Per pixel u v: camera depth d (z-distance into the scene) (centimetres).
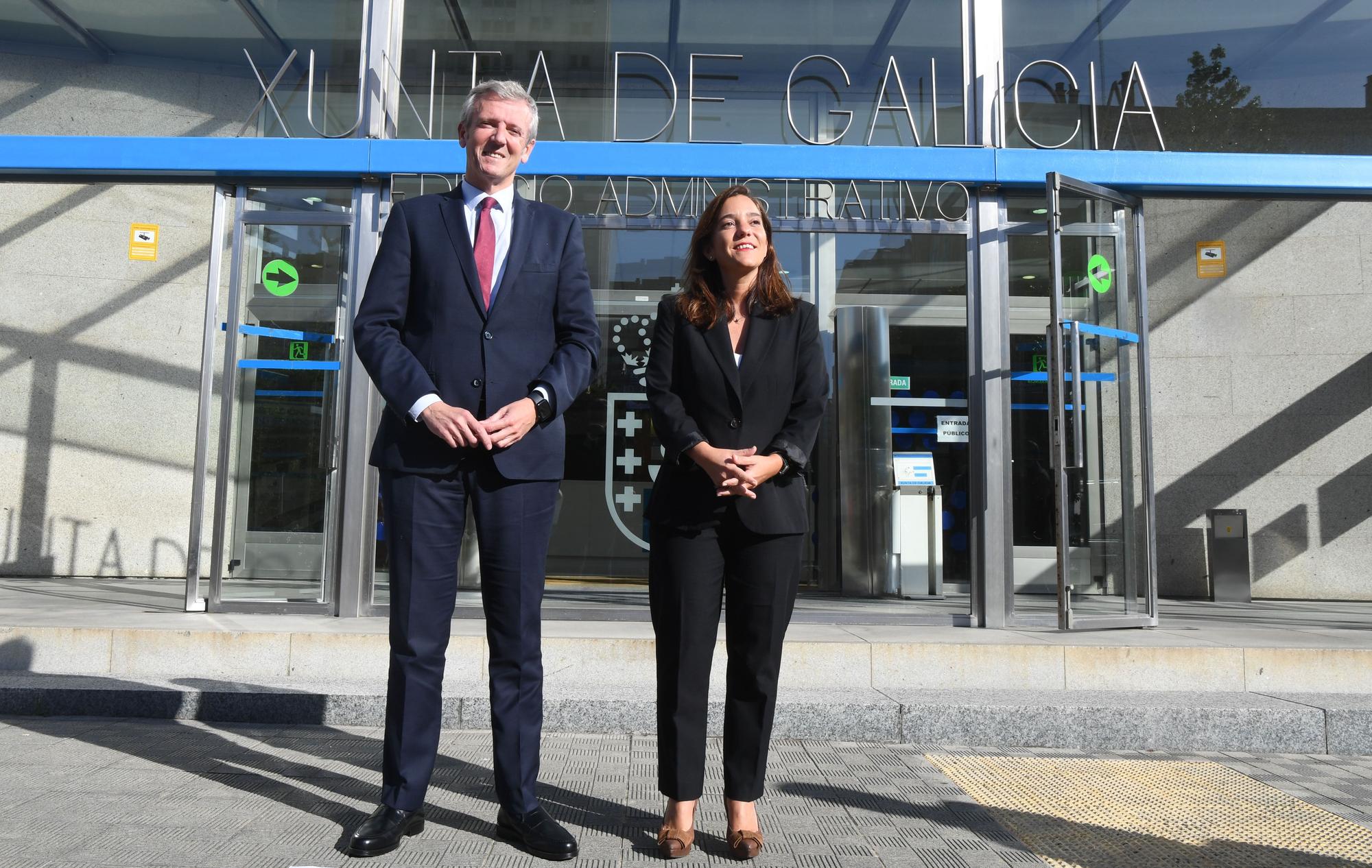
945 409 629
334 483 513
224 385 519
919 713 365
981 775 315
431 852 226
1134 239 542
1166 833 256
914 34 553
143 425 799
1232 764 338
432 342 240
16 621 434
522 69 554
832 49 555
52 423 790
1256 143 576
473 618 510
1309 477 768
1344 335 771
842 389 640
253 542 512
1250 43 572
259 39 557
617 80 557
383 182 527
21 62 619
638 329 597
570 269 255
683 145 534
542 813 232
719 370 246
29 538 783
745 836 230
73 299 797
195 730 350
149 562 793
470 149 249
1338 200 549
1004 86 550
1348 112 579
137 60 601
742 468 231
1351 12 575
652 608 246
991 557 509
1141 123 555
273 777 288
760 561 239
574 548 590
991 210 533
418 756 233
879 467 633
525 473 236
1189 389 784
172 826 238
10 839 225
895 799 285
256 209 530
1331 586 759
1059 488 488
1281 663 402
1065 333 512
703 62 557
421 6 552
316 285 524
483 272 245
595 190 540
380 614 508
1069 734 363
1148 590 521
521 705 236
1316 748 361
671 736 235
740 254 247
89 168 519
